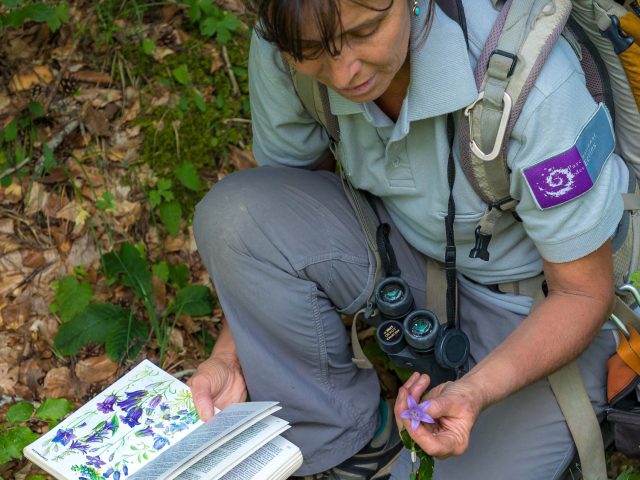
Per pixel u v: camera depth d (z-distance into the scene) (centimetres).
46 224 266
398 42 148
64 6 290
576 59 167
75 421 189
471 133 164
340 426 206
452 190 177
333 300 205
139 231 270
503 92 157
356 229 203
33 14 271
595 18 166
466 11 163
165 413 190
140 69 291
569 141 159
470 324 212
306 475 214
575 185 162
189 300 254
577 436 197
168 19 302
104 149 279
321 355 201
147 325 255
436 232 191
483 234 182
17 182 271
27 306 253
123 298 259
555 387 197
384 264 203
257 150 214
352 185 203
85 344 244
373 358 251
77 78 288
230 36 294
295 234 195
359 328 258
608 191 167
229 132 287
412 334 196
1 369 241
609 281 176
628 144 181
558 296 178
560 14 157
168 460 170
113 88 289
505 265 194
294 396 202
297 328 197
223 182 201
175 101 287
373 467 217
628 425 192
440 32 158
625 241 183
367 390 214
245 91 294
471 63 162
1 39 288
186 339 255
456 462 205
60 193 271
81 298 248
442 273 209
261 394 204
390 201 197
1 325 248
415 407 162
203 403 190
